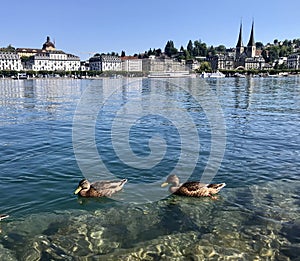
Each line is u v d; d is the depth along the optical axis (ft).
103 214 27.76
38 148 47.75
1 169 37.88
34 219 26.66
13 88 236.84
